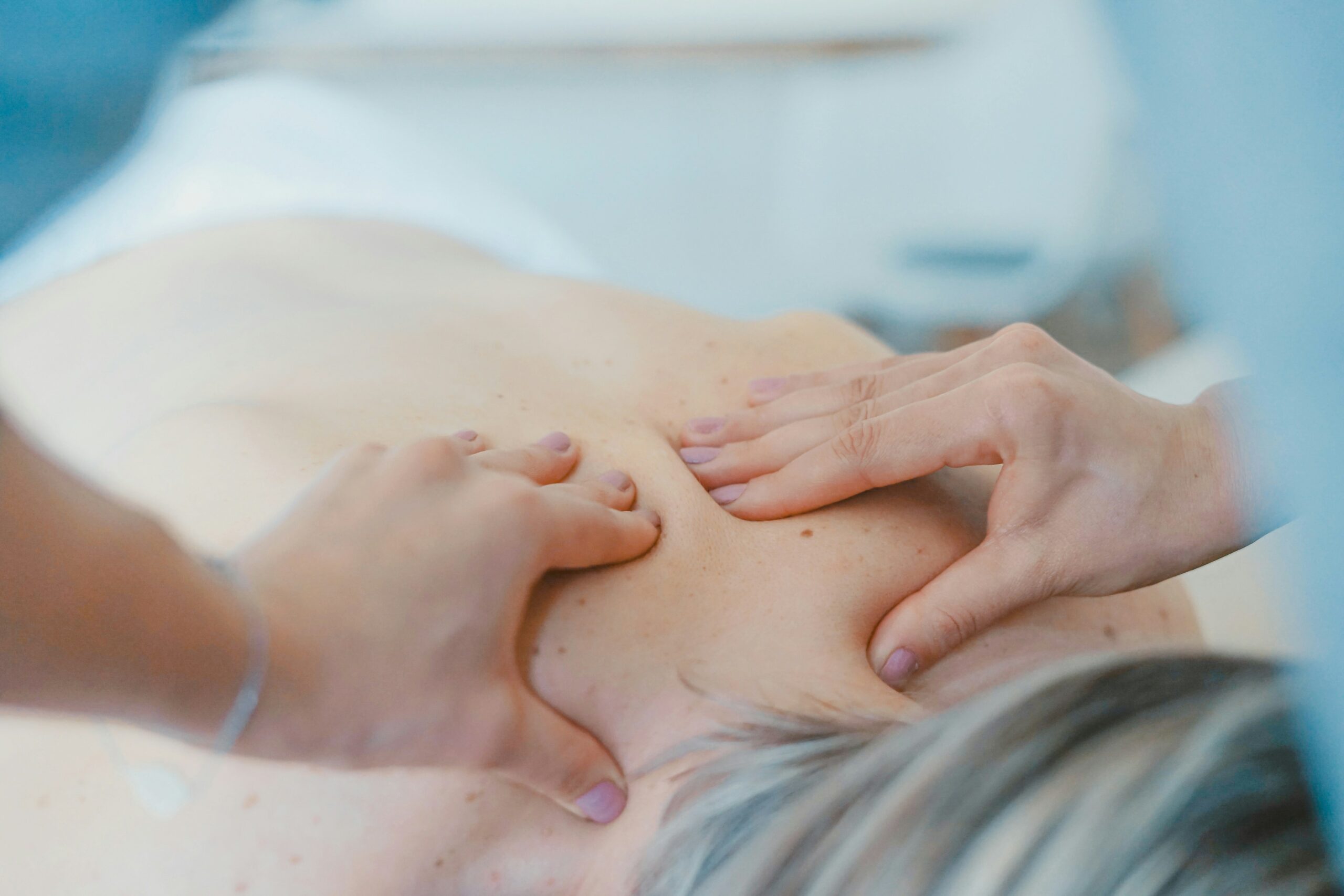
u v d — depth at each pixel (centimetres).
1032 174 158
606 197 182
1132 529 59
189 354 82
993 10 157
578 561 55
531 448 61
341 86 175
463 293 89
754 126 182
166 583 40
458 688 48
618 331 79
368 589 46
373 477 50
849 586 60
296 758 46
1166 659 42
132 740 53
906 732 44
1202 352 111
